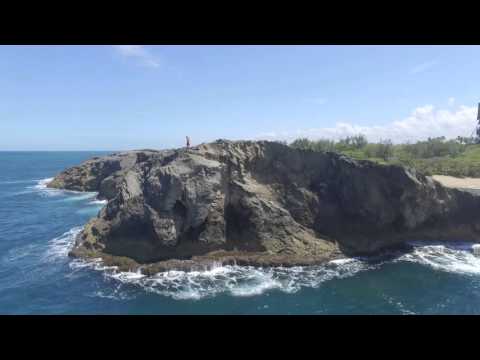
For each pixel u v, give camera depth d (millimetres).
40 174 131750
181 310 24984
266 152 40281
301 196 38469
